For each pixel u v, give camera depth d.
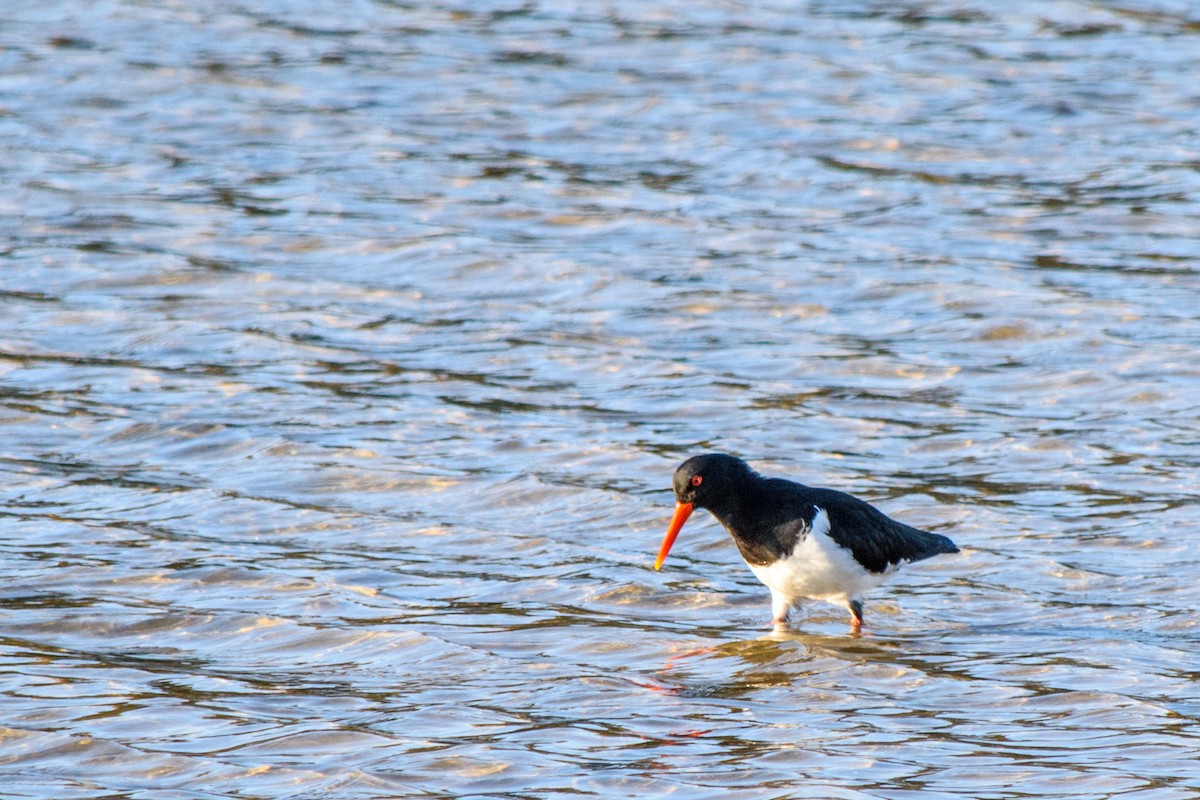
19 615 12.01
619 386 17.55
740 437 16.06
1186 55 31.12
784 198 24.09
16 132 27.02
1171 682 10.70
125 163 25.69
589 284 20.67
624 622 12.17
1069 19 33.44
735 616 12.44
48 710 10.27
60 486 14.86
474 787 9.14
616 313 19.75
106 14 33.75
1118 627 11.85
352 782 9.18
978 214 23.28
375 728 10.02
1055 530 13.79
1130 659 11.14
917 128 27.09
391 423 16.48
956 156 25.83
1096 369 17.62
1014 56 31.11
